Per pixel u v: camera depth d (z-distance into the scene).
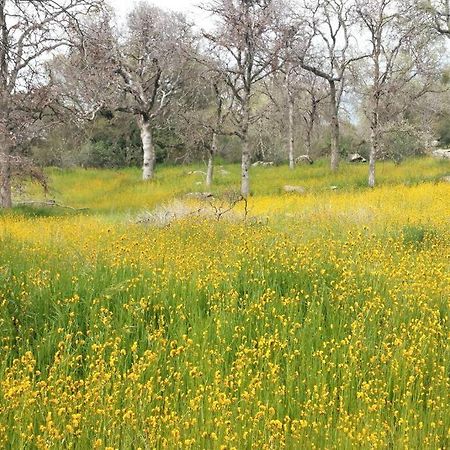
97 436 3.89
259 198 21.00
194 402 4.18
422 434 4.07
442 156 35.69
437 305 6.48
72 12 12.23
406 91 28.36
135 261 7.56
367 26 26.27
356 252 8.02
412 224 11.68
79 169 40.09
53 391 4.45
